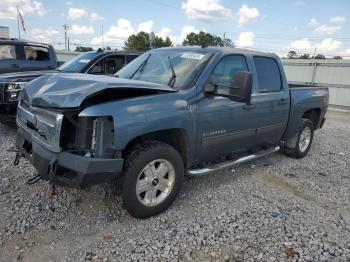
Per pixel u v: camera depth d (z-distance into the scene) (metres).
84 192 4.22
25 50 9.30
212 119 4.17
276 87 5.43
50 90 3.51
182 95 3.85
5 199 3.97
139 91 3.59
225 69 4.44
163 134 3.95
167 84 4.12
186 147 4.00
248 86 3.79
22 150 3.88
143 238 3.38
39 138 3.53
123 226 3.58
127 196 3.50
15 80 6.75
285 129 5.84
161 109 3.58
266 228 3.71
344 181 5.46
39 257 3.01
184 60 4.39
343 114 16.89
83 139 3.29
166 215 3.86
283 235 3.59
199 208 4.08
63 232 3.41
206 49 4.50
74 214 3.75
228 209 4.11
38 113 3.51
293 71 21.64
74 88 3.36
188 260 3.10
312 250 3.34
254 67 4.93
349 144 8.36
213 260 3.13
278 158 6.43
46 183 4.43
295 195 4.71
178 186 3.94
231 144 4.64
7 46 9.01
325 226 3.85
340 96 19.08
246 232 3.61
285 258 3.20
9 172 4.76
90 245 3.23
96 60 8.19
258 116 4.94
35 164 3.50
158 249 3.22
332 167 6.17
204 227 3.65
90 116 3.13
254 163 5.98
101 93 3.35
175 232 3.52
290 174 5.55
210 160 4.57
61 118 3.22
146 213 3.70
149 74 4.44
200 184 4.81
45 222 3.56
